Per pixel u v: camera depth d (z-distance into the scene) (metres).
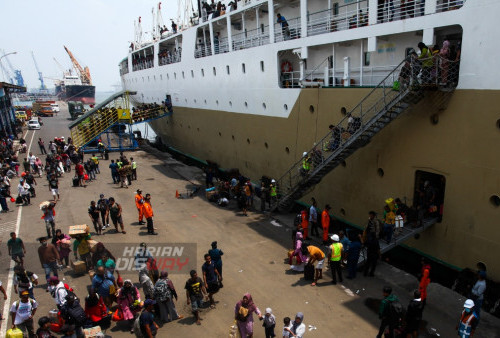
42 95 137.50
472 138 9.13
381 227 10.23
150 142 37.53
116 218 13.09
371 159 12.06
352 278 10.03
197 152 25.66
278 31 15.80
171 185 19.75
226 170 21.81
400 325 6.99
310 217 12.70
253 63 17.22
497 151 8.69
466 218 9.57
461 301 8.59
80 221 14.33
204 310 8.82
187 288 8.29
